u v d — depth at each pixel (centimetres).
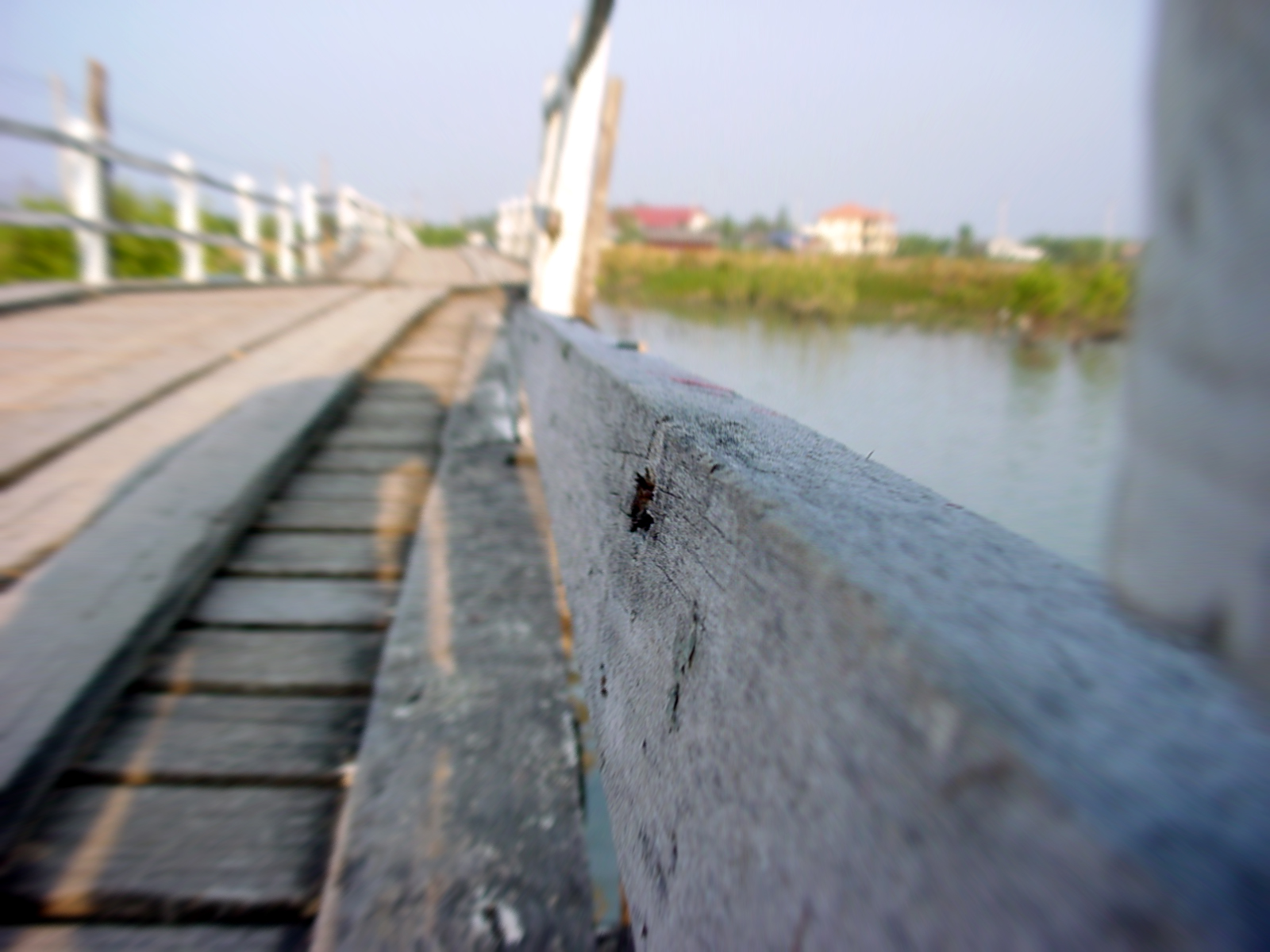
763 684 44
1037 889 22
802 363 239
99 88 754
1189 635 22
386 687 146
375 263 1448
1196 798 20
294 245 1142
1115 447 24
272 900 108
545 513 230
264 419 295
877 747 31
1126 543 24
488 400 354
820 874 35
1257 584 20
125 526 197
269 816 121
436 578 187
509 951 97
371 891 104
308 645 165
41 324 477
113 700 142
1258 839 19
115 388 325
